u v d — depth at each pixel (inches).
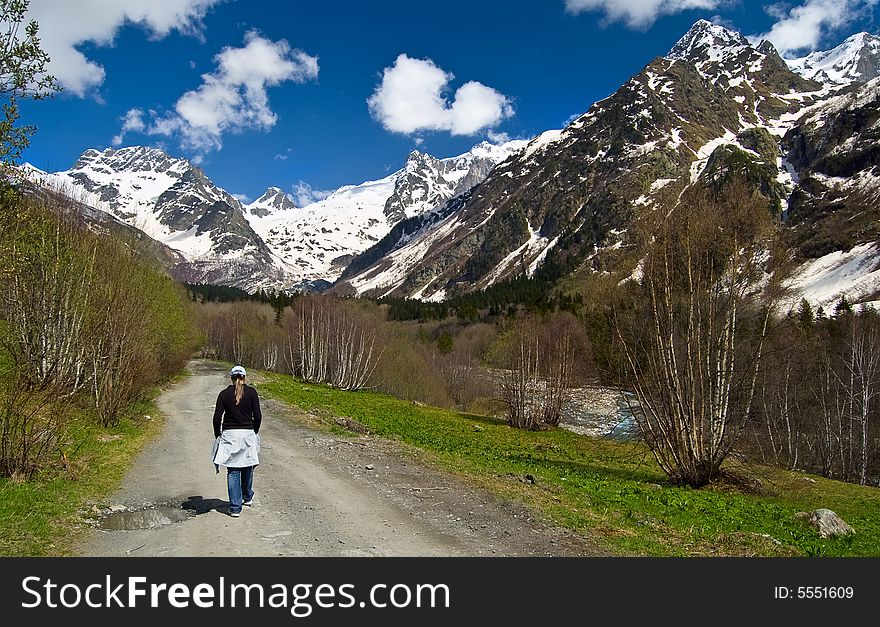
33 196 868.6
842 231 6176.2
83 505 440.1
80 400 888.9
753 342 929.5
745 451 1070.4
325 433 970.1
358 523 419.2
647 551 407.8
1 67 419.2
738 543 453.4
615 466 1178.6
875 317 2522.1
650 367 916.0
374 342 2903.5
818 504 924.6
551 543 405.4
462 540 395.9
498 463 848.9
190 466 631.8
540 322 2233.0
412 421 1635.1
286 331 3690.9
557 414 2010.3
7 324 884.6
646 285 918.4
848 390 1947.6
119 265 1067.3
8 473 493.7
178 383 2158.0
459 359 3550.7
